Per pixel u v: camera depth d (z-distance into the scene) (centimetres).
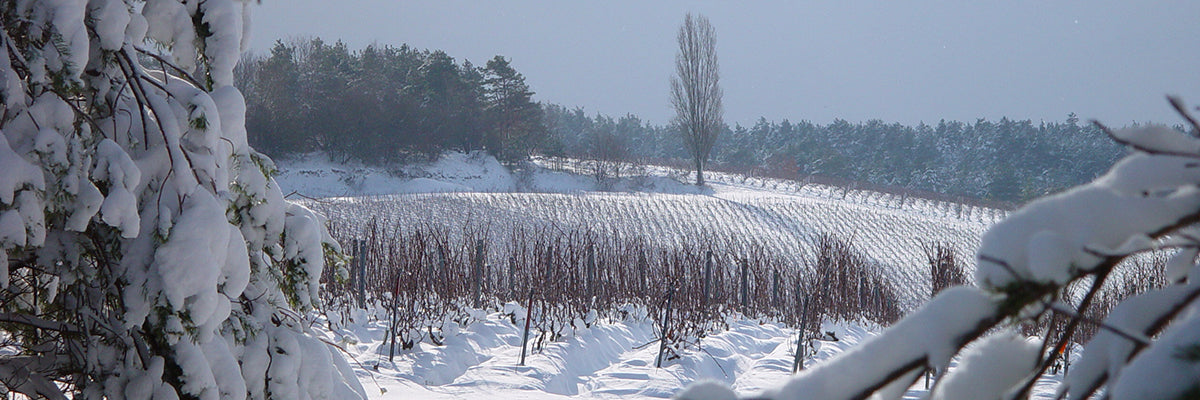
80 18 369
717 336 1114
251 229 435
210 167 395
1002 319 64
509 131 6350
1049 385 708
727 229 3631
